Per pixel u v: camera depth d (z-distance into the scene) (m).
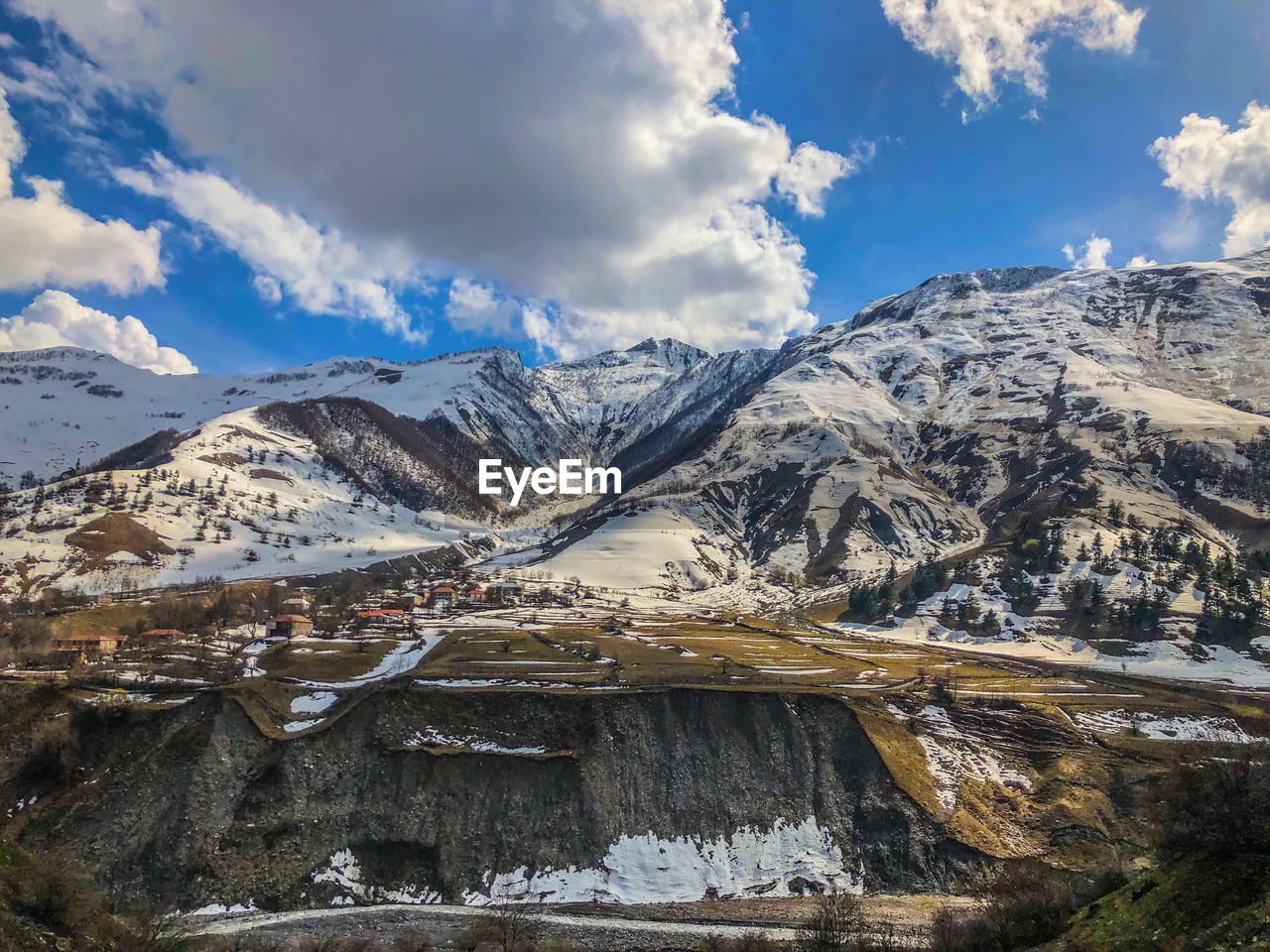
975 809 108.38
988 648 197.88
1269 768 52.19
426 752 109.25
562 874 100.00
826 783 112.00
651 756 113.62
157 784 100.38
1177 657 179.25
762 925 91.00
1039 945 54.38
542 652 155.88
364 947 82.81
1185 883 48.44
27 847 93.19
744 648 176.62
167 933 80.25
